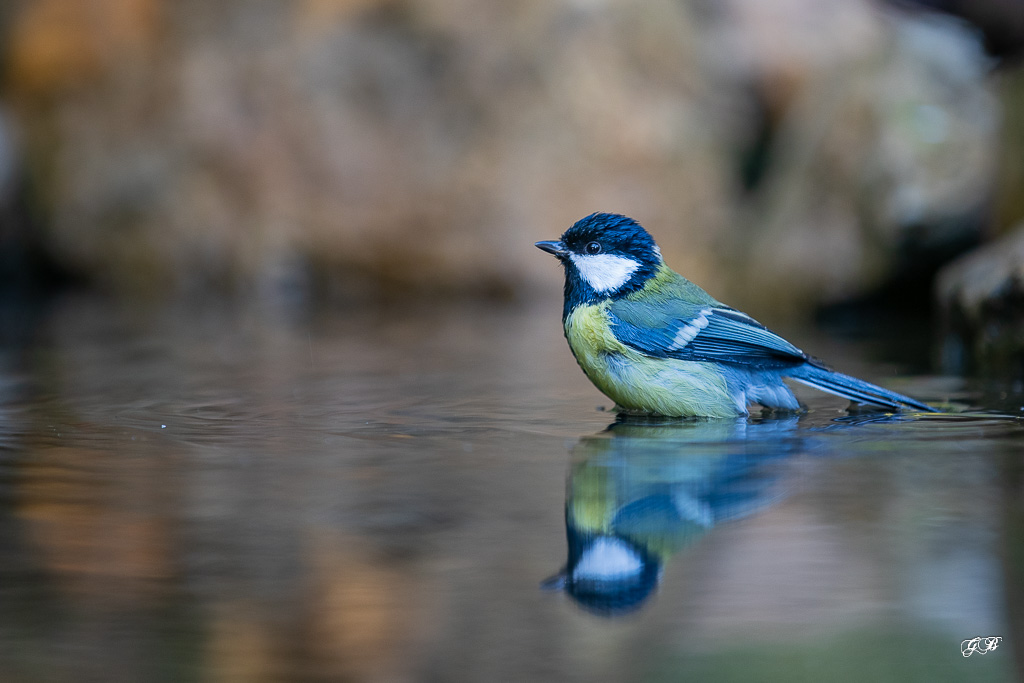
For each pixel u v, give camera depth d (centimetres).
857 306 1755
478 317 1633
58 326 1494
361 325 1525
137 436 741
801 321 1623
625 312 866
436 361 1165
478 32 1825
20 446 705
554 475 622
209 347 1273
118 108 1947
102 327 1483
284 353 1225
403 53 1841
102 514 543
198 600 434
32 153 1997
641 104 1830
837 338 1382
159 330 1449
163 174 1911
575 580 455
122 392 940
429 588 445
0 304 1795
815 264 1741
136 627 410
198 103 1892
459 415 840
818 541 498
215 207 1892
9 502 564
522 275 1819
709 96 1869
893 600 432
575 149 1814
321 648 394
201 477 620
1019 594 435
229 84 1883
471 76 1828
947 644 394
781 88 1883
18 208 2009
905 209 1667
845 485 595
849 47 1847
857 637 401
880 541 498
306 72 1852
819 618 416
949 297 1204
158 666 380
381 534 511
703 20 1898
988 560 472
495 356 1212
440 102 1836
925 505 554
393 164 1839
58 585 451
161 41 1930
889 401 859
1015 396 919
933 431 759
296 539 504
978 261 1209
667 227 1819
